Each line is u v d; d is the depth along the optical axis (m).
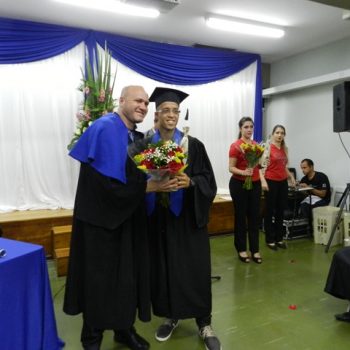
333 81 4.52
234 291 2.89
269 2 3.50
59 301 2.69
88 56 4.07
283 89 5.18
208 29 4.21
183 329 2.28
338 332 2.25
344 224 4.06
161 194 1.88
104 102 3.56
